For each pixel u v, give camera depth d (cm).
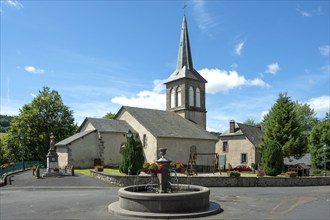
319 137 4469
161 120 4466
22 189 2169
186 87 4991
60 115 5962
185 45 5328
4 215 1219
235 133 5184
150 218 1192
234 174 2666
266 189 2392
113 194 1884
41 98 5794
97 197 1736
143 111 4534
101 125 4094
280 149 3064
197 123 5084
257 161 4916
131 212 1237
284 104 4219
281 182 2759
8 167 3206
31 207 1396
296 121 4169
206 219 1184
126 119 4422
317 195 1964
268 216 1241
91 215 1230
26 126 5578
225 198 1792
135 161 2677
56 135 5706
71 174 2969
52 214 1242
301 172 3803
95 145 4000
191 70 5241
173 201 1248
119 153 4106
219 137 5397
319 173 3994
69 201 1578
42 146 5559
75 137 3984
